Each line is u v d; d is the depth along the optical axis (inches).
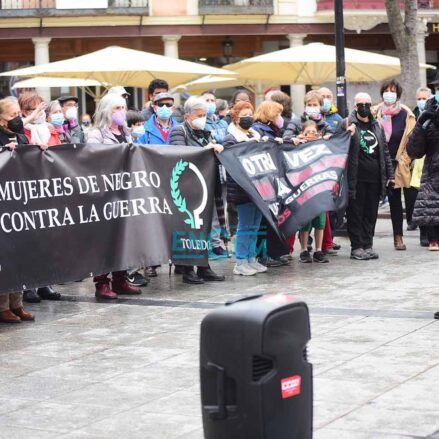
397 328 295.9
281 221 403.9
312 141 421.1
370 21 1195.3
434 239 465.4
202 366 172.1
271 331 166.9
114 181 359.3
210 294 366.9
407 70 778.8
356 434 201.6
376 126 439.2
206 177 390.9
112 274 373.4
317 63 692.1
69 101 440.8
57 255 336.8
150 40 1229.1
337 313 321.1
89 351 281.7
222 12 1185.4
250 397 166.7
